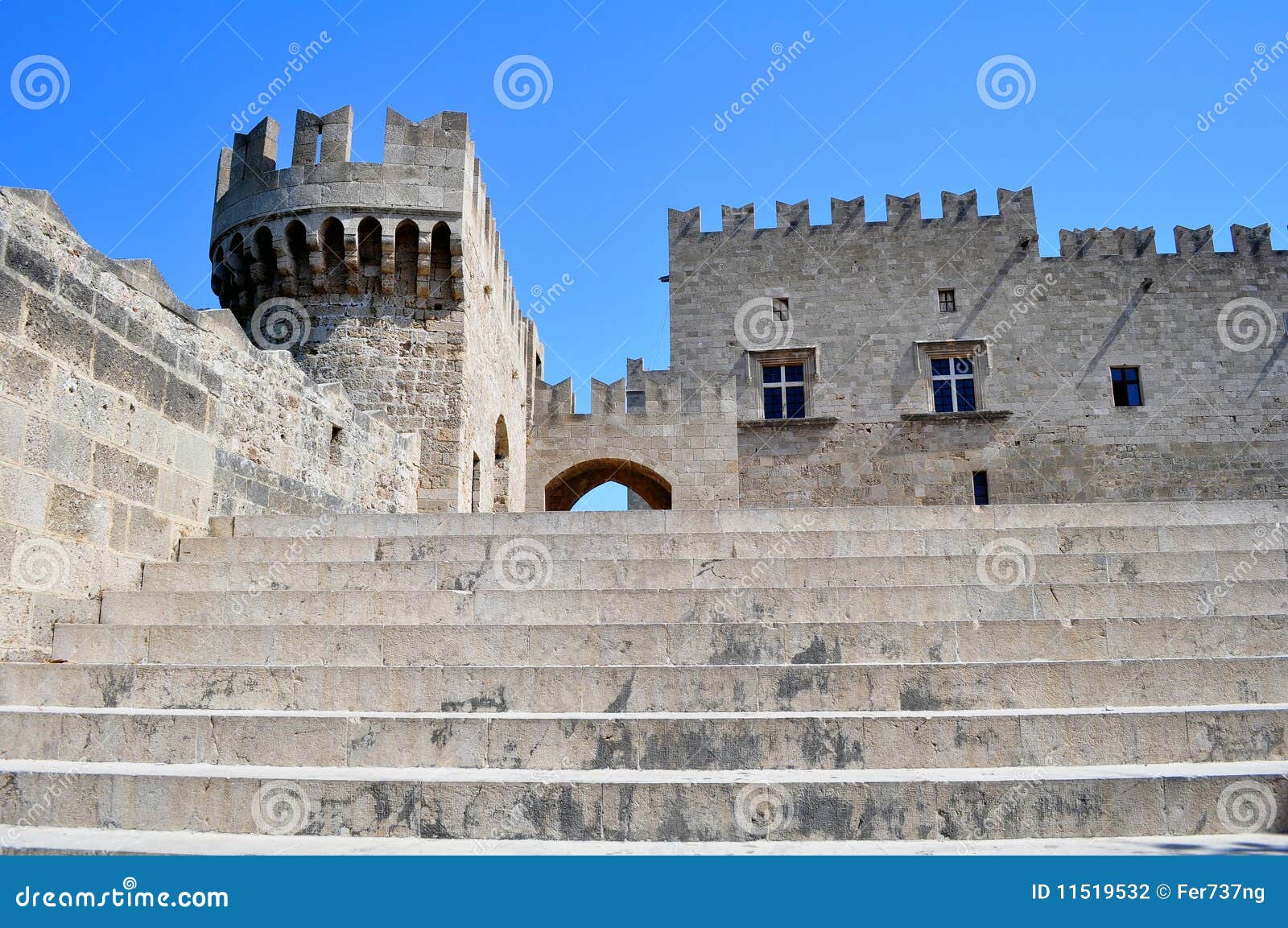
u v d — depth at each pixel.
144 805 6.83
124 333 11.31
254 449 14.82
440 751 7.52
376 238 23.38
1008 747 7.53
